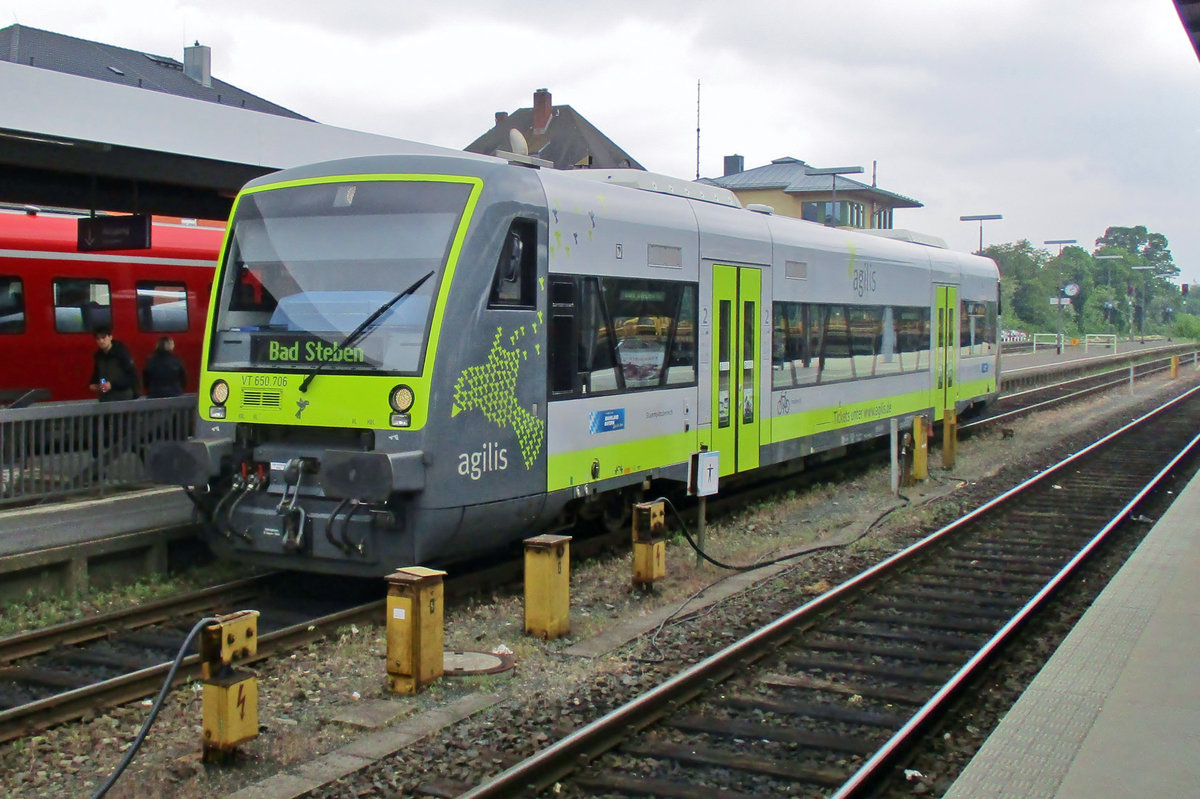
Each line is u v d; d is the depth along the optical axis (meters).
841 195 58.09
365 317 9.20
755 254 13.62
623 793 5.75
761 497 15.09
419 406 8.81
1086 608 9.56
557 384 10.09
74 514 10.23
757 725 6.69
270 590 10.01
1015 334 81.56
